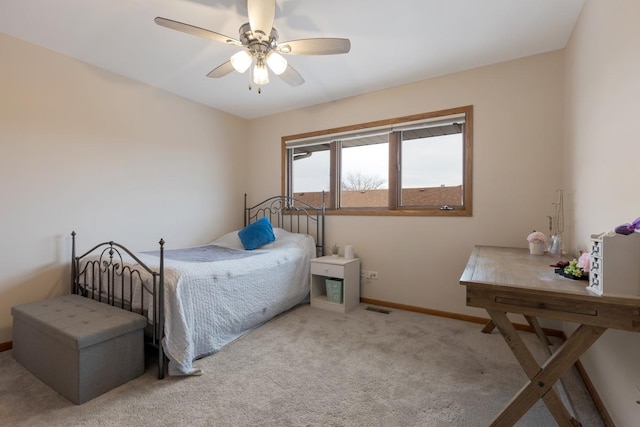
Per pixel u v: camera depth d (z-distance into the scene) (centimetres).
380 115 339
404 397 171
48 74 253
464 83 293
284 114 414
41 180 249
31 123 244
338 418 154
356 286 340
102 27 224
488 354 222
